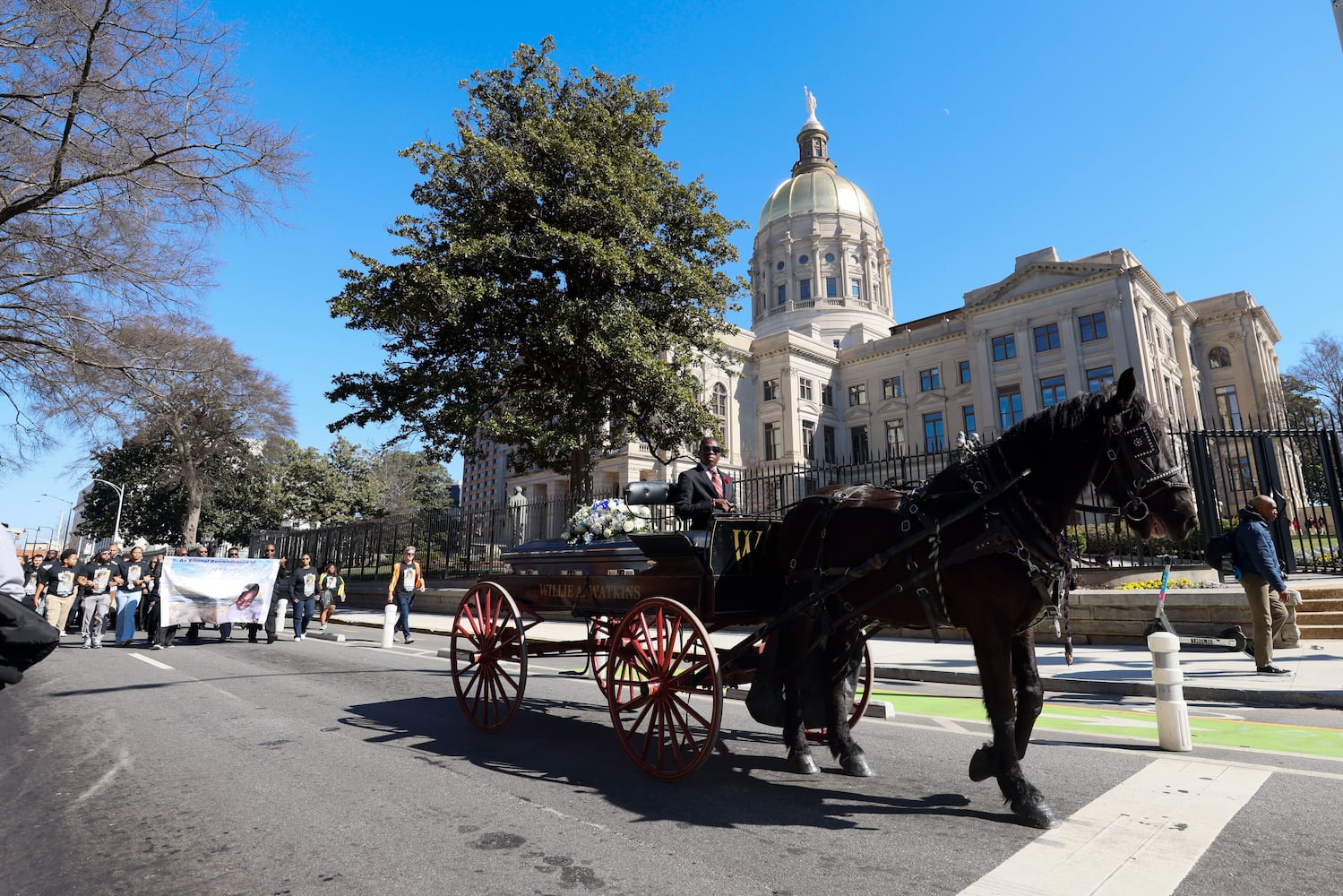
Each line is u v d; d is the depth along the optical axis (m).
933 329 54.31
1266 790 4.24
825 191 75.75
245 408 39.91
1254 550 8.06
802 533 5.00
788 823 3.83
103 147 14.48
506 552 7.18
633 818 3.94
